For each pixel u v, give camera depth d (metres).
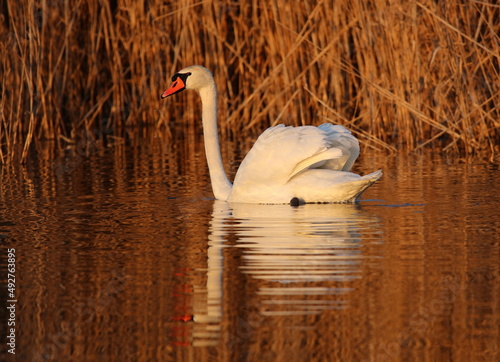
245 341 7.05
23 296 8.20
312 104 22.03
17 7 20.56
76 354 6.90
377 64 20.41
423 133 19.98
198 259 9.30
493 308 7.65
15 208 12.56
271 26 21.94
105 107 25.02
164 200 13.14
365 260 9.15
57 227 11.15
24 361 6.85
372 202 12.49
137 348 7.01
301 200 12.46
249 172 12.61
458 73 18.28
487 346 6.90
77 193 13.91
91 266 9.15
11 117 19.44
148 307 7.84
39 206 12.72
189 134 23.16
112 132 23.70
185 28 23.20
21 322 7.55
